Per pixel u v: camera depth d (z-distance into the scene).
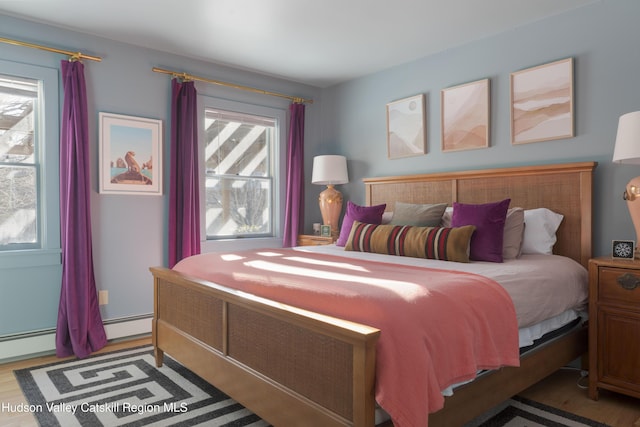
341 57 3.97
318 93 4.93
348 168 4.71
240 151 4.40
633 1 2.75
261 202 4.57
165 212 3.82
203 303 2.39
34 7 2.95
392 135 4.22
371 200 4.32
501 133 3.41
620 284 2.30
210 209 4.19
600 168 2.89
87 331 3.24
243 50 3.79
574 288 2.49
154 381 2.67
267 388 1.87
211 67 4.10
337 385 1.54
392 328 1.48
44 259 3.21
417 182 3.89
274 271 2.22
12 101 3.16
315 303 1.76
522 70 3.26
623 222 2.79
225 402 2.37
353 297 1.67
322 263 2.52
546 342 2.34
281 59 4.02
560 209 3.00
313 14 3.08
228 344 2.17
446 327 1.60
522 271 2.29
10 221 3.16
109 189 3.48
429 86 3.92
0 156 3.12
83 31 3.36
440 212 3.15
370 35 3.46
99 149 3.44
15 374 2.81
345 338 1.48
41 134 3.24
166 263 3.82
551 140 3.12
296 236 4.57
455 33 3.44
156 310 2.94
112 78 3.52
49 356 3.19
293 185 4.59
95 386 2.60
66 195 3.24
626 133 2.37
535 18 3.17
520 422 2.15
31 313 3.17
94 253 3.45
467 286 1.86
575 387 2.61
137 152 3.63
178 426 2.09
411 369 1.43
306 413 1.66
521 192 3.20
